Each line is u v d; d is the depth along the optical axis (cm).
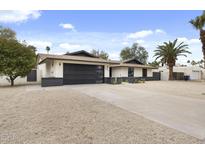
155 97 1054
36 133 431
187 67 3812
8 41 1606
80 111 661
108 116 601
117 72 2731
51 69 1923
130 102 884
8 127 471
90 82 2072
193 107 772
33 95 1034
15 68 1609
